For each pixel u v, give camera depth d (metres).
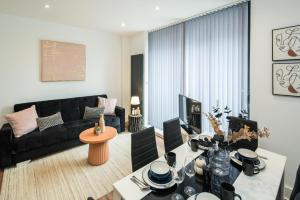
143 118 4.54
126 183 1.26
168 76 3.98
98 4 2.75
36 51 3.65
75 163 2.90
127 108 5.08
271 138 2.26
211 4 2.71
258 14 2.27
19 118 2.99
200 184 1.26
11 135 2.75
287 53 2.06
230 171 1.41
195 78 3.37
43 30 3.69
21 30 3.45
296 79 2.03
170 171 1.33
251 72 2.38
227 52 2.84
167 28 3.92
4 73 3.35
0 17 3.23
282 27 2.09
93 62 4.46
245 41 2.63
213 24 3.02
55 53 3.84
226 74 2.88
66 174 2.59
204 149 1.80
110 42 4.71
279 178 1.32
